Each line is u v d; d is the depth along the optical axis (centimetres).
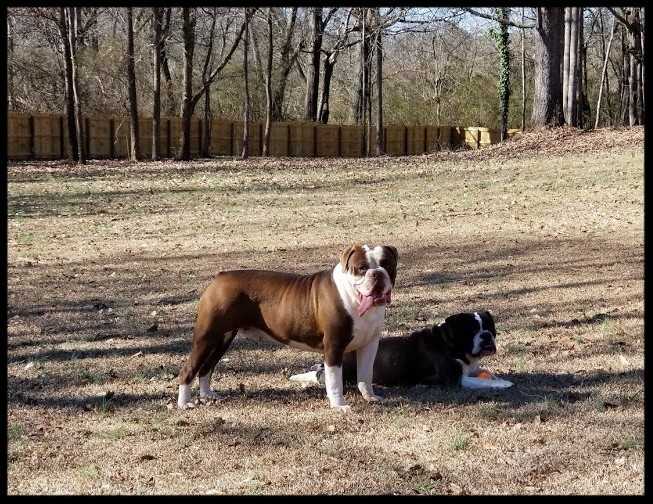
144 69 5253
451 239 1777
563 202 2228
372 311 670
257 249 1694
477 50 6531
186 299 1202
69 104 3803
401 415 663
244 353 880
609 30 6569
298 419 657
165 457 577
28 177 3138
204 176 3203
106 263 1550
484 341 728
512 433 613
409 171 3111
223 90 5769
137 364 848
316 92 5453
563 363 820
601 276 1305
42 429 641
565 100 3653
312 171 3319
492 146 3525
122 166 3625
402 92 6656
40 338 974
